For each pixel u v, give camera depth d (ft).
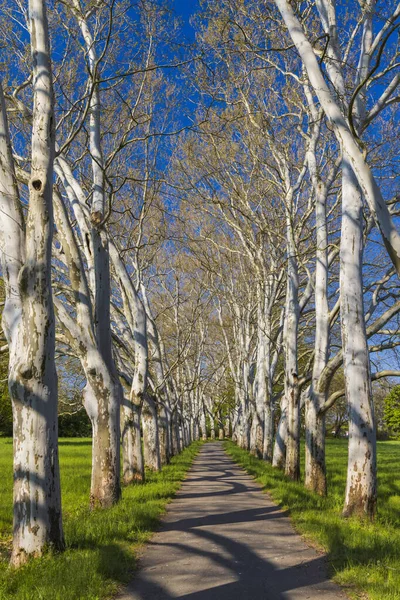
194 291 122.93
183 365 147.74
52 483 25.54
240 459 98.22
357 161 20.34
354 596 19.79
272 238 82.64
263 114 59.31
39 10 27.91
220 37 47.78
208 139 63.52
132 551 26.40
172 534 31.42
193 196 69.26
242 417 147.43
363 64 40.47
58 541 25.39
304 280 80.28
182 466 84.84
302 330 86.74
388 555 24.11
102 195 44.52
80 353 40.73
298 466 64.18
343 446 174.09
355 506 35.96
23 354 25.63
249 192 72.02
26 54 42.45
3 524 39.52
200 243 90.38
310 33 47.39
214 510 40.50
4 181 27.43
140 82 55.88
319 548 27.58
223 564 24.58
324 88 22.02
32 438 25.30
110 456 41.27
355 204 38.73
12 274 26.96
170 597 19.99
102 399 41.39
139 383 62.59
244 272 107.24
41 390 25.67
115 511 36.35
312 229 65.36
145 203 62.39
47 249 26.22
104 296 42.39
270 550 27.27
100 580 20.72
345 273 38.24
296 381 64.75
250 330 130.62
